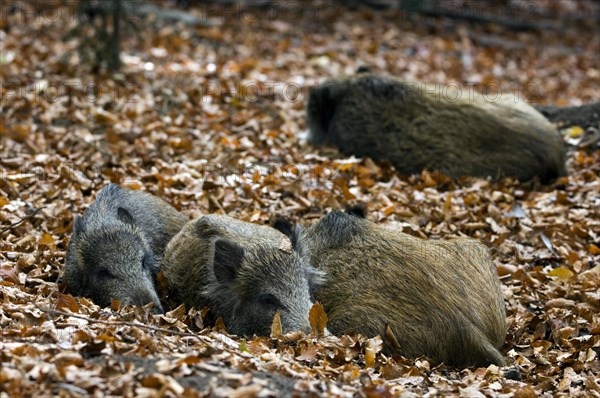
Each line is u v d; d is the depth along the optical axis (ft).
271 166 45.44
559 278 34.91
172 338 24.16
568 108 56.75
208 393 19.67
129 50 69.05
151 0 85.56
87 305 27.71
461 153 47.16
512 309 31.86
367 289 27.20
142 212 33.19
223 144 47.88
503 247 37.76
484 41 91.45
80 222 31.40
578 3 111.55
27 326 23.43
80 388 19.29
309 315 26.37
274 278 27.66
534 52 90.58
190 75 62.49
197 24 79.97
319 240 29.09
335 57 76.84
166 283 30.73
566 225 39.75
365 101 49.52
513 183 45.98
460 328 26.25
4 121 48.93
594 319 31.30
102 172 42.37
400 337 26.27
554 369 27.89
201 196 39.73
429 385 24.67
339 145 50.14
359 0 95.96
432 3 99.66
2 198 37.09
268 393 20.10
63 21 75.92
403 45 85.05
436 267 27.35
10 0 79.20
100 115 49.83
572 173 49.29
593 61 90.27
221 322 28.12
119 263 29.76
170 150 46.01
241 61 70.54
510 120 47.62
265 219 38.29
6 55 63.67
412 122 48.37
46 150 45.29
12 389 18.90
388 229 29.27
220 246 28.35
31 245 33.53
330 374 23.65
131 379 19.89
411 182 46.06
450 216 40.22
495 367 25.80
